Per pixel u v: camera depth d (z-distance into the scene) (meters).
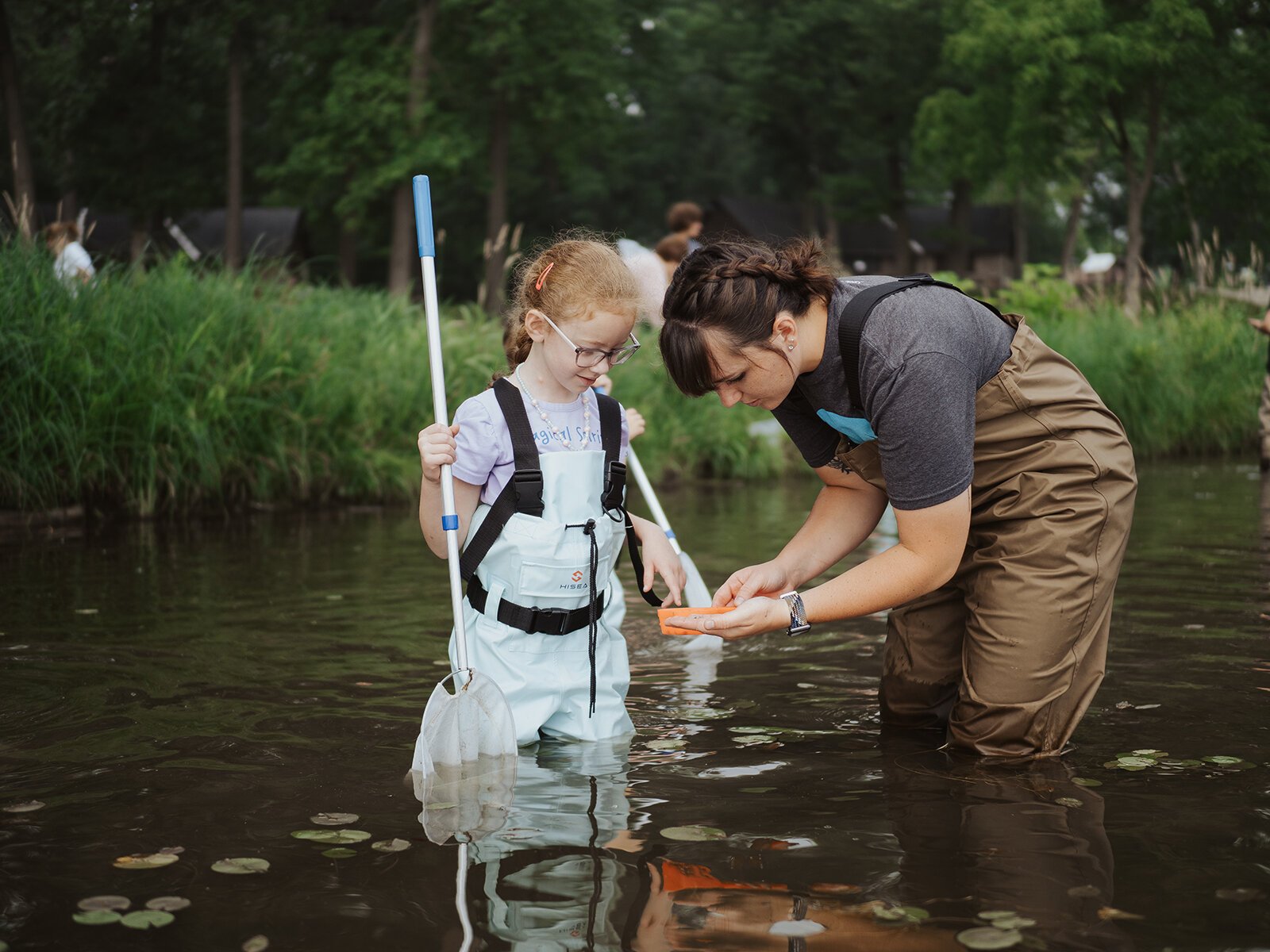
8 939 1.45
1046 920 1.47
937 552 2.16
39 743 2.31
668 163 42.91
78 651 3.14
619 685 2.49
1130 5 23.00
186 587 4.18
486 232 37.12
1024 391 2.27
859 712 2.61
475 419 2.45
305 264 8.23
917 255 39.56
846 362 2.12
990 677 2.25
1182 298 12.84
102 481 6.39
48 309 6.30
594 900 1.55
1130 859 1.67
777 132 36.06
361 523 6.40
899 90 32.12
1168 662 2.92
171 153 26.59
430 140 22.20
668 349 2.09
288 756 2.23
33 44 26.95
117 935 1.45
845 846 1.74
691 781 2.08
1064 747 2.26
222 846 1.75
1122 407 11.42
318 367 7.42
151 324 6.78
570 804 1.95
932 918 1.48
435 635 3.36
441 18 24.38
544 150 27.78
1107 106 23.55
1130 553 4.73
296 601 3.92
